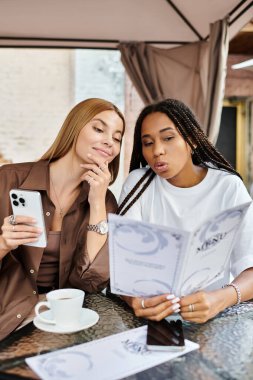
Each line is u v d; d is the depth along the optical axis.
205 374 0.71
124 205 1.34
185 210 1.30
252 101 4.61
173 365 0.75
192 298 0.92
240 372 0.72
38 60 4.60
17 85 4.61
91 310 0.99
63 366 0.74
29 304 1.08
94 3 3.01
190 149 1.28
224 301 0.99
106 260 1.20
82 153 1.24
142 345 0.83
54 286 1.32
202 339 0.86
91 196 1.21
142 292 0.91
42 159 1.34
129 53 3.59
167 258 0.83
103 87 4.68
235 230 0.91
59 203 1.32
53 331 0.88
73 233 1.27
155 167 1.22
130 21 3.28
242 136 4.64
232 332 0.89
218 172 1.32
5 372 0.72
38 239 1.03
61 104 4.68
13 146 4.69
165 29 3.40
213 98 2.98
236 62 4.61
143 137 1.23
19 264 1.16
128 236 0.82
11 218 1.03
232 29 3.18
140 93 3.68
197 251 0.84
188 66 3.59
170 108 1.21
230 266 1.26
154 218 1.34
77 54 4.63
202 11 3.00
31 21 3.26
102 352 0.80
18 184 1.28
